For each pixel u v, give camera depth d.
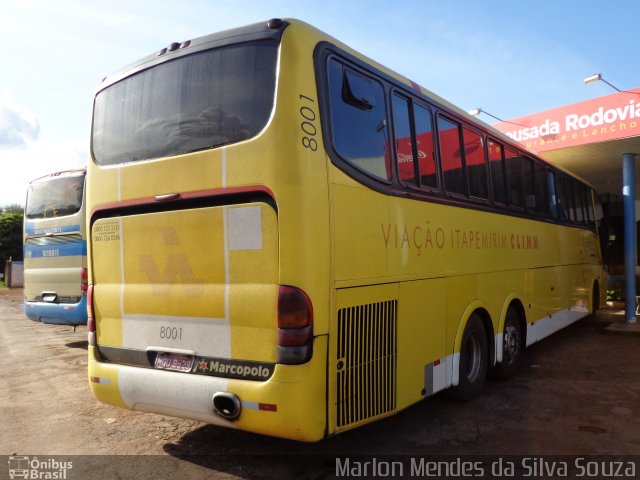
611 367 7.40
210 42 4.05
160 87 4.25
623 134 10.20
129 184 4.27
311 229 3.50
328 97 3.82
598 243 12.22
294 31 3.71
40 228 9.75
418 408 5.52
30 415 5.46
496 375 6.57
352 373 3.81
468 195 5.79
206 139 3.90
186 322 3.91
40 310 9.56
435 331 4.95
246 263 3.64
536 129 11.59
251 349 3.60
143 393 4.05
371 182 4.13
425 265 4.81
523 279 7.24
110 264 4.40
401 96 4.76
